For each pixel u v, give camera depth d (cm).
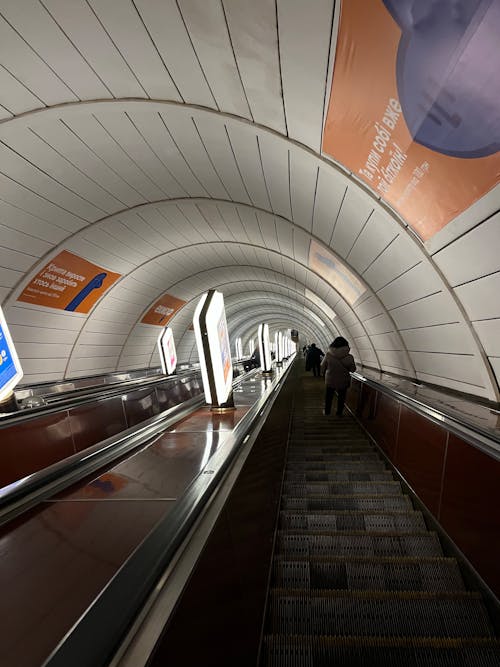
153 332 1623
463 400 355
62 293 934
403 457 402
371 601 216
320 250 709
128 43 332
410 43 197
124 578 108
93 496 189
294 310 2575
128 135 504
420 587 238
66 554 138
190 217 887
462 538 247
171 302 1579
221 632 131
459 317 338
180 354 2156
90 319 1127
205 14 278
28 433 389
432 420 314
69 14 302
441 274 338
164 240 1016
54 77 382
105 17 303
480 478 231
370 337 836
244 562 181
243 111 386
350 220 469
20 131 458
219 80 353
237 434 289
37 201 621
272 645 190
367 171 328
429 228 306
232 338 3766
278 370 1080
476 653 180
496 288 274
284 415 589
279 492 400
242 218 822
